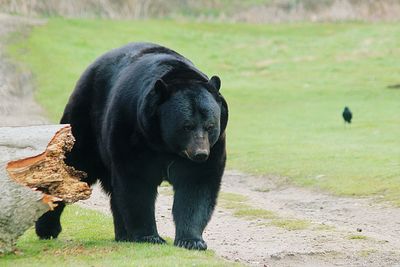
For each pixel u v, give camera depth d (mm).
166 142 11867
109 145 12367
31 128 11422
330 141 31203
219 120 11945
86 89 13398
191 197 12234
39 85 45906
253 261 12672
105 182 13672
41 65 49719
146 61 12570
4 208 11109
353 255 13180
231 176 25000
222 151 12258
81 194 11453
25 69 48500
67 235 14266
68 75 48375
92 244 12664
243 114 40500
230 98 45625
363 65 55156
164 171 12406
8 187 11094
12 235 11312
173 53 13273
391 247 14008
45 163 11227
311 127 35625
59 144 11312
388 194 20328
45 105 41781
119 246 12164
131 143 12117
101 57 13625
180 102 11734
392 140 30891
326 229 15891
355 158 26031
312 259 12906
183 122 11672
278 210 19031
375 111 39906
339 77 52000
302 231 15672
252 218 17453
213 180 12281
